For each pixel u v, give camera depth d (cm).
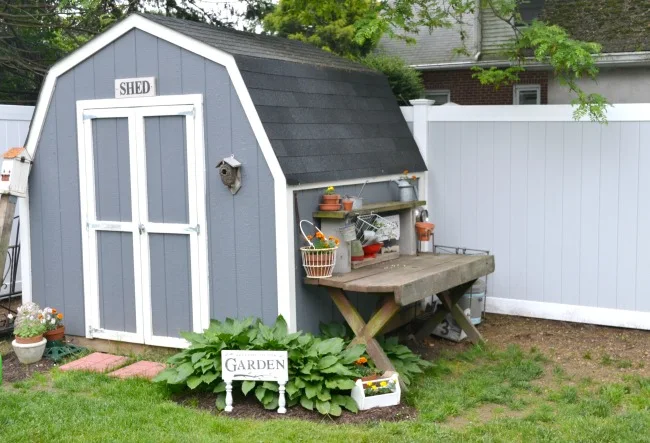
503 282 871
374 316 630
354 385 574
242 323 625
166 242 705
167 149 695
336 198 673
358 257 701
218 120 664
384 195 779
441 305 791
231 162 649
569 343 770
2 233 757
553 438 509
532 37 825
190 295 697
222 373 572
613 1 1360
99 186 737
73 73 738
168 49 684
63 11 1466
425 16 970
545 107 830
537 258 850
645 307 799
